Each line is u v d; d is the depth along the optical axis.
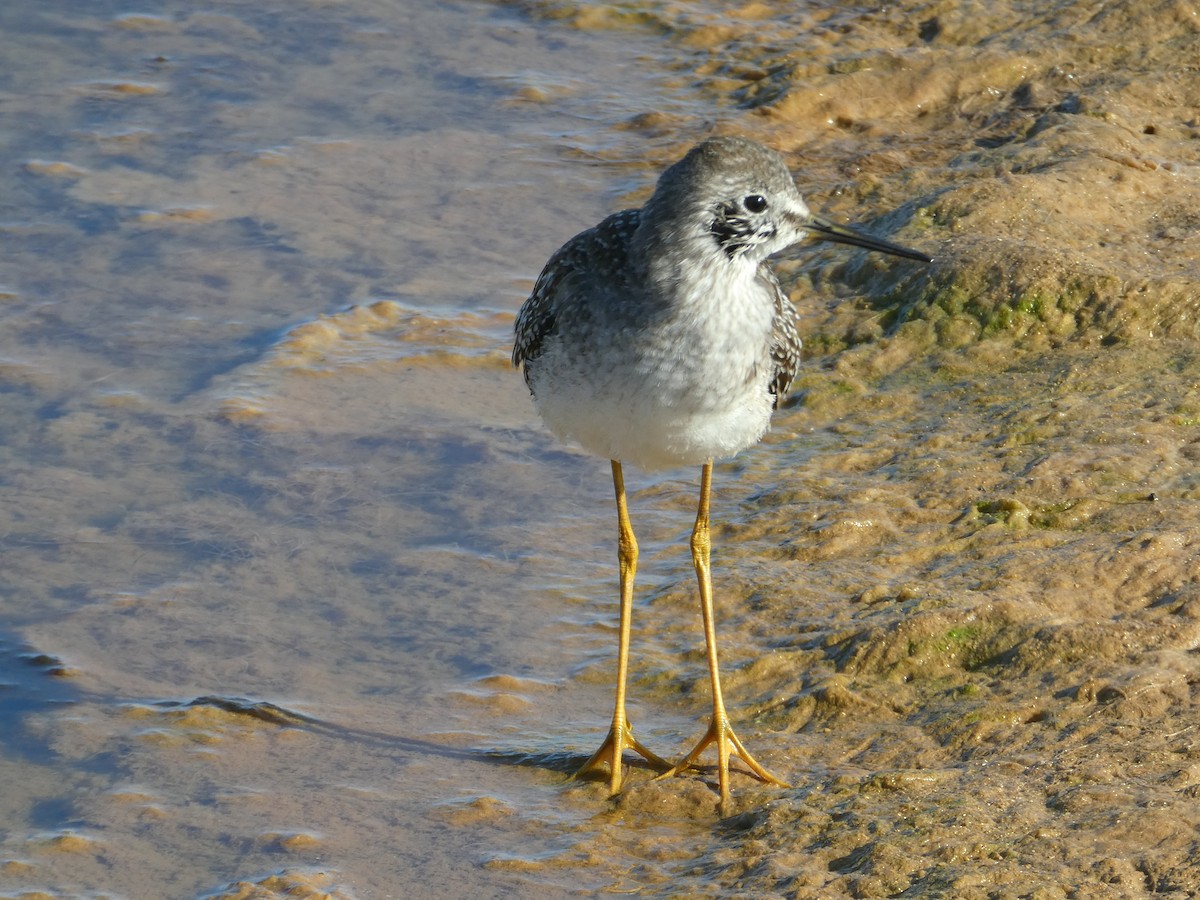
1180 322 14.59
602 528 13.55
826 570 12.38
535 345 10.42
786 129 20.20
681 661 11.60
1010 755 9.80
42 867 9.56
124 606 12.42
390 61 22.81
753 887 8.94
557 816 9.99
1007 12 22.08
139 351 16.06
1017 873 8.53
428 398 15.43
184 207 18.83
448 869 9.46
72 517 13.56
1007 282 15.12
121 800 10.20
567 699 11.34
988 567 11.80
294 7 24.48
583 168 19.86
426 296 17.14
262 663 11.76
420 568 12.96
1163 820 8.80
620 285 9.67
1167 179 17.12
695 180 9.50
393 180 19.59
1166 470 12.73
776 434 14.52
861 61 21.06
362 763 10.61
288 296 17.11
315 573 12.89
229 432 14.77
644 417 9.79
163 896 9.27
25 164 19.67
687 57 22.73
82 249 17.89
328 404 15.25
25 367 15.72
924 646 10.95
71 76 22.11
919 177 18.16
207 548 13.19
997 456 13.38
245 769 10.54
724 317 9.60
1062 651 10.64
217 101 21.53
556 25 23.84
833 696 10.73
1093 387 14.05
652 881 9.22
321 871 9.43
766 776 10.09
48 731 10.95
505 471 14.34
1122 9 21.06
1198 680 10.19
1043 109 19.55
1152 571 11.34
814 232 10.28
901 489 13.22
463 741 10.87
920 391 14.67
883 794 9.62
